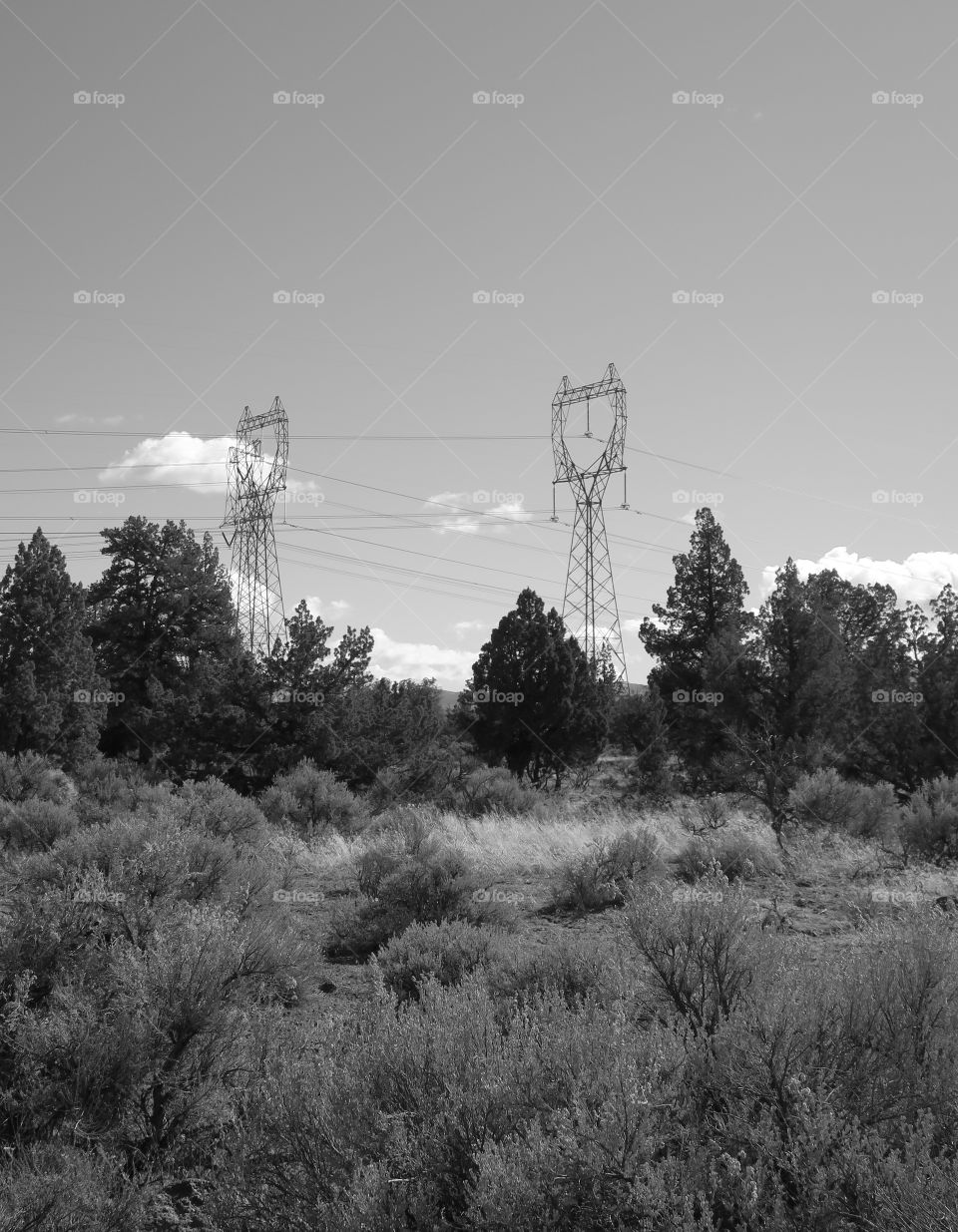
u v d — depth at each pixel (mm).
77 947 6406
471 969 7375
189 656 55656
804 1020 3969
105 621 54781
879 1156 3086
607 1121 3211
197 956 5426
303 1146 3658
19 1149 4551
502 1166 3117
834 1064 3840
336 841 16953
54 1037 5094
